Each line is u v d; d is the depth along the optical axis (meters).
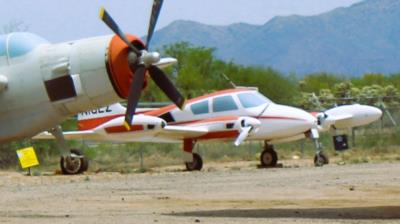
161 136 102.12
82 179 86.12
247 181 77.56
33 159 97.75
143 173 96.50
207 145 125.75
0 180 86.94
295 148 129.38
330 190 67.56
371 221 48.75
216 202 61.62
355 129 135.38
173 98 66.88
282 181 76.38
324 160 102.81
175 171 100.69
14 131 63.94
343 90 185.00
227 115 103.50
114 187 74.44
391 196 62.88
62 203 62.56
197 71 196.25
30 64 63.31
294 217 51.34
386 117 140.12
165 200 63.66
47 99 63.22
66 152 71.19
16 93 63.31
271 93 191.25
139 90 63.56
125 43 63.19
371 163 99.12
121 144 125.56
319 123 105.50
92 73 62.91
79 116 107.00
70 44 63.81
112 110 105.56
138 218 51.66
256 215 52.66
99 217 52.66
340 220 49.44
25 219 52.09
